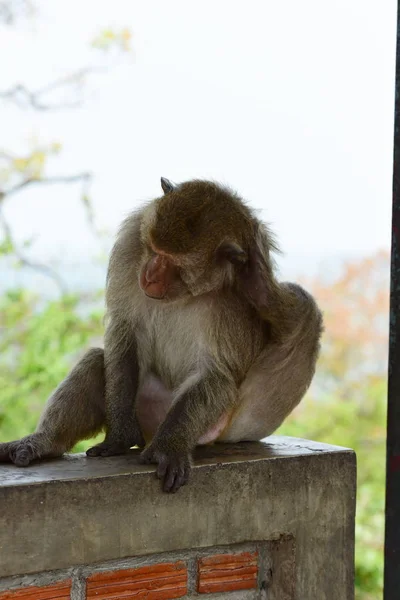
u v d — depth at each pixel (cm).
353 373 1277
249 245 398
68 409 386
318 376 1276
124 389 402
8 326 1042
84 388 398
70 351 1018
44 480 319
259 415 429
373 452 1226
